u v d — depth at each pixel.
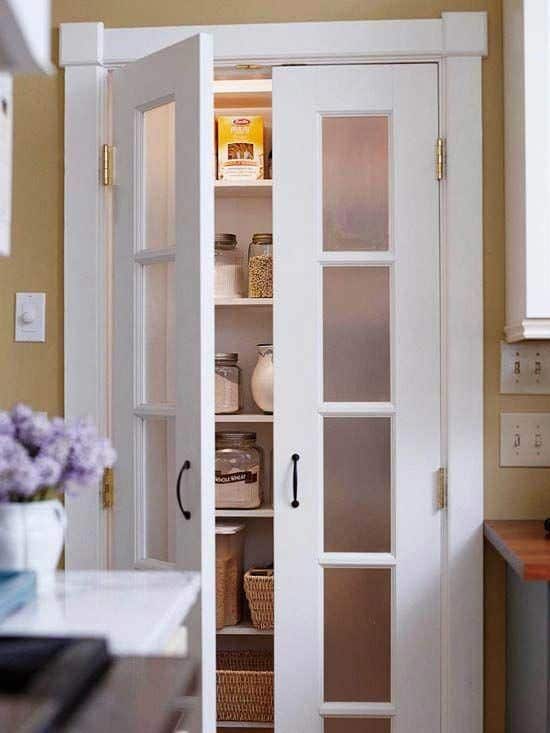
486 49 2.49
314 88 2.54
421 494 2.50
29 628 1.22
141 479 2.45
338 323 2.54
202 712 2.16
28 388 2.57
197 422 2.21
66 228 2.55
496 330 2.49
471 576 2.47
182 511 2.23
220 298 2.98
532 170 2.26
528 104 2.26
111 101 2.57
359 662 2.53
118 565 2.48
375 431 2.53
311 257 2.53
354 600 2.53
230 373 2.99
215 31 2.54
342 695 2.53
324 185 2.55
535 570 1.95
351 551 2.53
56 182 2.58
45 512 1.50
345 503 2.54
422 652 2.50
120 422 2.49
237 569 2.99
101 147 2.55
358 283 2.55
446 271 2.50
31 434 1.49
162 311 2.38
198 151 2.23
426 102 2.52
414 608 2.50
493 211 2.50
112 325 2.55
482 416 2.48
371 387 2.54
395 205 2.52
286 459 2.53
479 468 2.48
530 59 2.26
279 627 2.53
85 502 2.52
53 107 2.57
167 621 1.28
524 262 2.27
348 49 2.51
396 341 2.51
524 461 2.48
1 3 0.94
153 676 1.00
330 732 2.53
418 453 2.50
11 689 0.93
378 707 2.51
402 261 2.52
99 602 1.38
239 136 2.97
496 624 2.50
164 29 2.54
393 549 2.52
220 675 2.86
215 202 3.19
